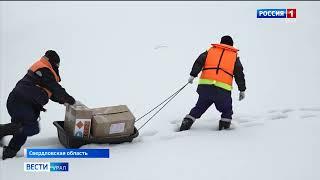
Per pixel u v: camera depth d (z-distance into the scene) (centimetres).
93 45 3181
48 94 1714
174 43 3094
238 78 1856
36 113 1722
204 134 1892
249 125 1978
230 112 1902
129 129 1800
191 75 1892
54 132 1986
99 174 1592
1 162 1688
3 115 2170
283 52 2812
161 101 2306
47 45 3241
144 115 2038
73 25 3638
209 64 1878
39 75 1688
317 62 2645
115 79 2608
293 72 2550
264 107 2161
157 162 1669
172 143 1819
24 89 1683
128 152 1752
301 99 2230
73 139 1747
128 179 1555
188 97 2342
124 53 2998
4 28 3725
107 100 2342
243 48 2908
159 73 2666
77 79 2627
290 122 1984
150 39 3203
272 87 2384
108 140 1788
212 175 1570
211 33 3212
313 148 1742
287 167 1609
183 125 1923
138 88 2473
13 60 2989
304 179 1529
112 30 3459
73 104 1730
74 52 3073
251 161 1658
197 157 1697
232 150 1744
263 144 1788
